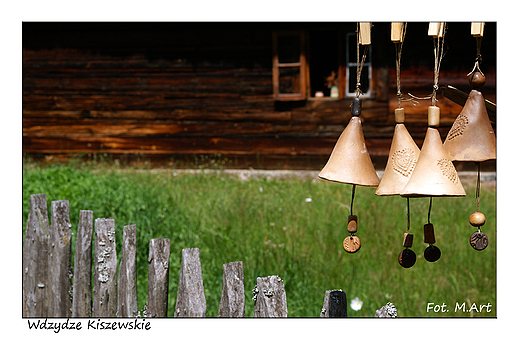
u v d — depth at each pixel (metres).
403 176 1.78
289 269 3.94
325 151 8.78
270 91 8.85
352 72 8.55
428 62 8.19
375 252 4.52
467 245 4.70
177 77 9.11
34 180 4.85
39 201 2.37
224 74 8.96
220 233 4.72
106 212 4.19
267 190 6.83
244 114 8.98
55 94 9.44
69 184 4.68
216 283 3.78
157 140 9.27
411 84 8.27
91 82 9.34
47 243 2.37
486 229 5.13
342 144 1.83
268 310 1.83
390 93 8.34
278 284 1.85
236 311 1.89
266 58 8.79
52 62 9.37
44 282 2.38
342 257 4.36
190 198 6.01
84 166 8.59
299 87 8.66
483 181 7.96
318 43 10.70
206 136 9.13
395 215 5.47
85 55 9.30
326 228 5.00
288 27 8.59
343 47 8.47
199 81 9.05
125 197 4.59
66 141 9.48
